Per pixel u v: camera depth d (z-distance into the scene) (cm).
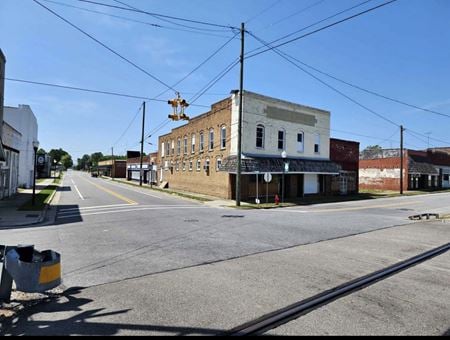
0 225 1323
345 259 800
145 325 429
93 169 12525
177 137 4000
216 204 2344
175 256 803
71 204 2181
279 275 657
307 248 921
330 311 483
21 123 4066
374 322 447
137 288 572
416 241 1051
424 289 589
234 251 865
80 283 597
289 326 431
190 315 461
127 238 1026
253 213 1819
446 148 6084
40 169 7438
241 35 2239
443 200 3125
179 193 3266
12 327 420
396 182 4775
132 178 6856
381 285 609
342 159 3544
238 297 532
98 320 442
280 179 2922
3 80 2052
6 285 497
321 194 3275
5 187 2430
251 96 2681
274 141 2836
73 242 964
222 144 2880
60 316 454
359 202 2780
